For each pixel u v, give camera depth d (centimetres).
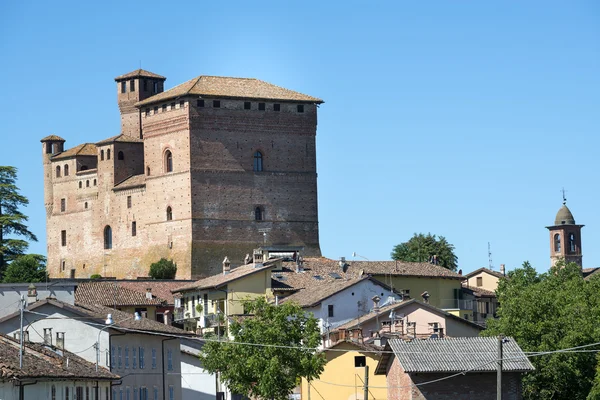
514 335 16450
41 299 16400
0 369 11494
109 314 15825
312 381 16312
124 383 15712
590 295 18225
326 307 19600
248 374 15925
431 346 14012
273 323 16038
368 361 16025
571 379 15912
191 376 18050
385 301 19962
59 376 12481
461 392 13850
